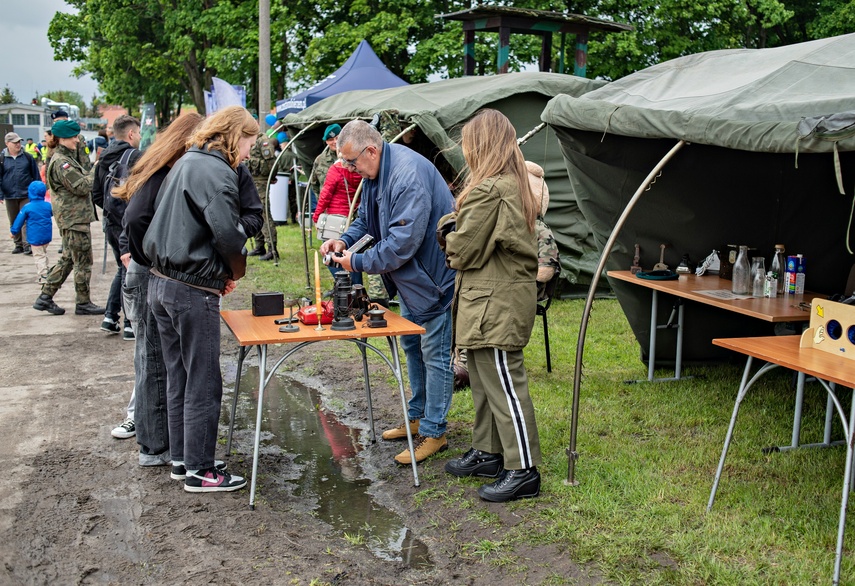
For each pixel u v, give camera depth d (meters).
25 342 6.60
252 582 2.95
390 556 3.19
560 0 17.02
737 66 4.78
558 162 7.89
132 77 31.00
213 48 22.39
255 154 10.83
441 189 3.88
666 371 5.75
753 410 4.86
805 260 5.34
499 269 3.43
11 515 3.47
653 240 5.61
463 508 3.55
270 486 3.87
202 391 3.62
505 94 7.45
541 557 3.12
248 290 8.67
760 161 5.20
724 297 4.82
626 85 5.24
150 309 3.77
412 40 19.81
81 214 7.46
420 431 4.19
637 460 4.04
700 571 2.95
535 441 3.59
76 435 4.50
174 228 3.40
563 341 6.53
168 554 3.14
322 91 13.12
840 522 2.86
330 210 7.64
